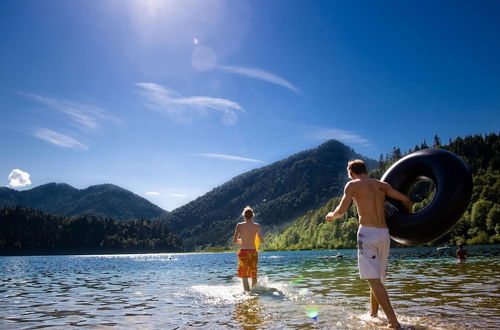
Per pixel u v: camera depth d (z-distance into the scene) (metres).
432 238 4.60
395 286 8.00
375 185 4.70
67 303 6.86
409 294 6.70
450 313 4.86
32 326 4.80
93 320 5.12
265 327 4.34
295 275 12.12
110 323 4.87
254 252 8.30
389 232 4.80
